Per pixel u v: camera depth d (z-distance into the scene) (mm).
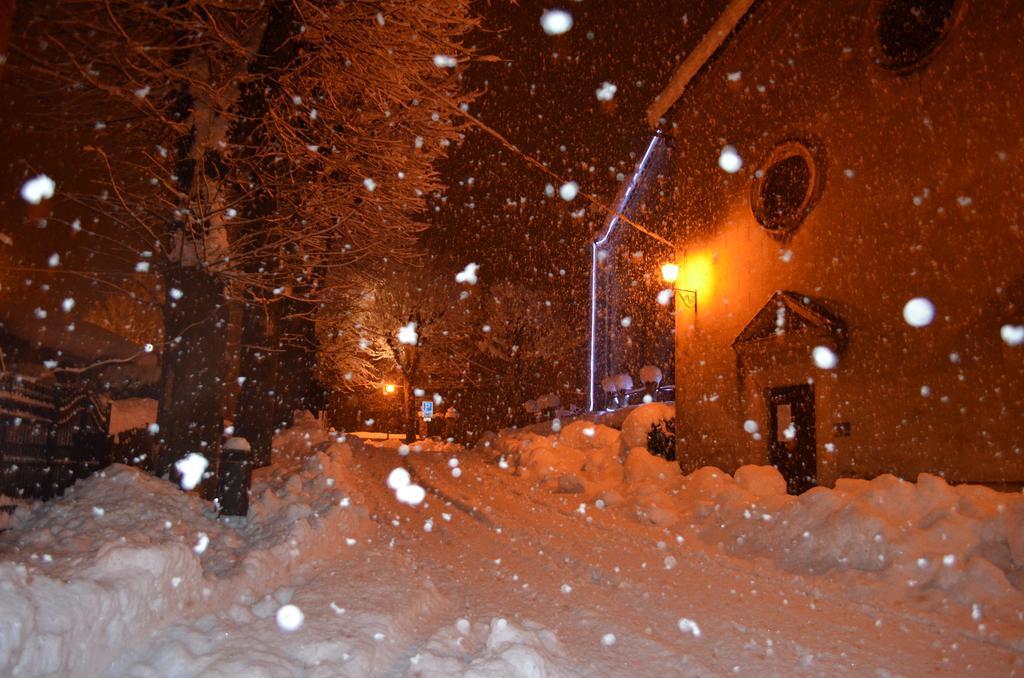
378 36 10320
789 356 13516
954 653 5281
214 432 8664
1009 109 9695
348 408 47719
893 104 11633
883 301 11570
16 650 2846
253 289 10633
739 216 15484
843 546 8062
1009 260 9562
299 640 4121
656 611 6188
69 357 13820
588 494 14711
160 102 9297
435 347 43344
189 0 8305
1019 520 7426
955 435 10156
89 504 5918
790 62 14125
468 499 13914
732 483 12570
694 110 17672
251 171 10172
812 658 5008
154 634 3869
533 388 41312
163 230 9523
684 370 17312
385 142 11430
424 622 5219
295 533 6445
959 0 10508
